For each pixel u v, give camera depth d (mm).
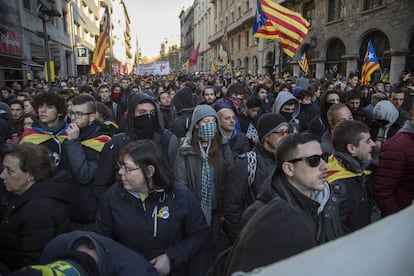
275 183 1800
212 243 2812
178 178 2783
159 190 1939
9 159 1954
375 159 2732
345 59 19234
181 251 1998
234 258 891
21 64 14484
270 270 538
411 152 2291
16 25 14422
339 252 590
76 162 2666
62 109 3031
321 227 1766
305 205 1718
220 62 23031
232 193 2438
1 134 4684
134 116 2775
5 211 2205
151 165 1886
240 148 3777
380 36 16906
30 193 1930
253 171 2406
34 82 13578
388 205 2336
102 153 2664
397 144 2324
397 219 682
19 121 4637
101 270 1307
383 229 653
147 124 2744
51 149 2908
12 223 1883
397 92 4938
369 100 6879
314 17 22719
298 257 555
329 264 576
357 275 600
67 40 27250
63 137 3012
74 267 1144
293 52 7910
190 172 2795
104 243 1438
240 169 2441
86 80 18047
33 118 3934
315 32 22578
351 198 2090
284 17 7879
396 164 2299
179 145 3072
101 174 2611
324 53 21781
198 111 2799
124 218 1925
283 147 1753
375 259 629
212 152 2822
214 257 2797
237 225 2404
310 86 6379
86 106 2938
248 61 36906
